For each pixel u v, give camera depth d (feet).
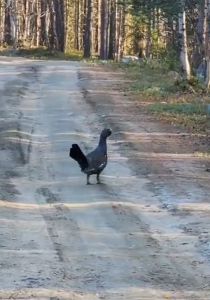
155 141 76.54
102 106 102.22
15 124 86.43
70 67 160.56
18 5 283.38
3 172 61.77
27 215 47.16
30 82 130.41
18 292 31.73
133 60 179.83
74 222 45.32
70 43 313.94
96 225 44.57
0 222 44.75
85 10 287.69
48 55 229.86
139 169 62.28
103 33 239.91
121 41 270.05
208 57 121.08
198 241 40.50
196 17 146.92
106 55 242.58
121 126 85.40
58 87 123.54
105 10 241.35
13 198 52.01
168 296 31.53
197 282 33.76
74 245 40.09
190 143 75.92
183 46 119.44
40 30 282.15
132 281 33.71
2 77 137.49
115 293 31.86
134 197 52.29
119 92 118.42
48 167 64.49
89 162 55.47
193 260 37.27
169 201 50.72
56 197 52.65
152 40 209.05
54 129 84.23
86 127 85.15
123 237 41.75
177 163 65.00
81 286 32.83
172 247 39.70
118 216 46.62
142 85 125.80
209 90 116.37
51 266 35.96
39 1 285.43
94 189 54.85
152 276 34.58
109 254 38.29
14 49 238.48
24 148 73.36
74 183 57.47
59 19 251.39
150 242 40.65
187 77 117.91
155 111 98.17
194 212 47.19
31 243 40.40
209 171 61.57
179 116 94.38
